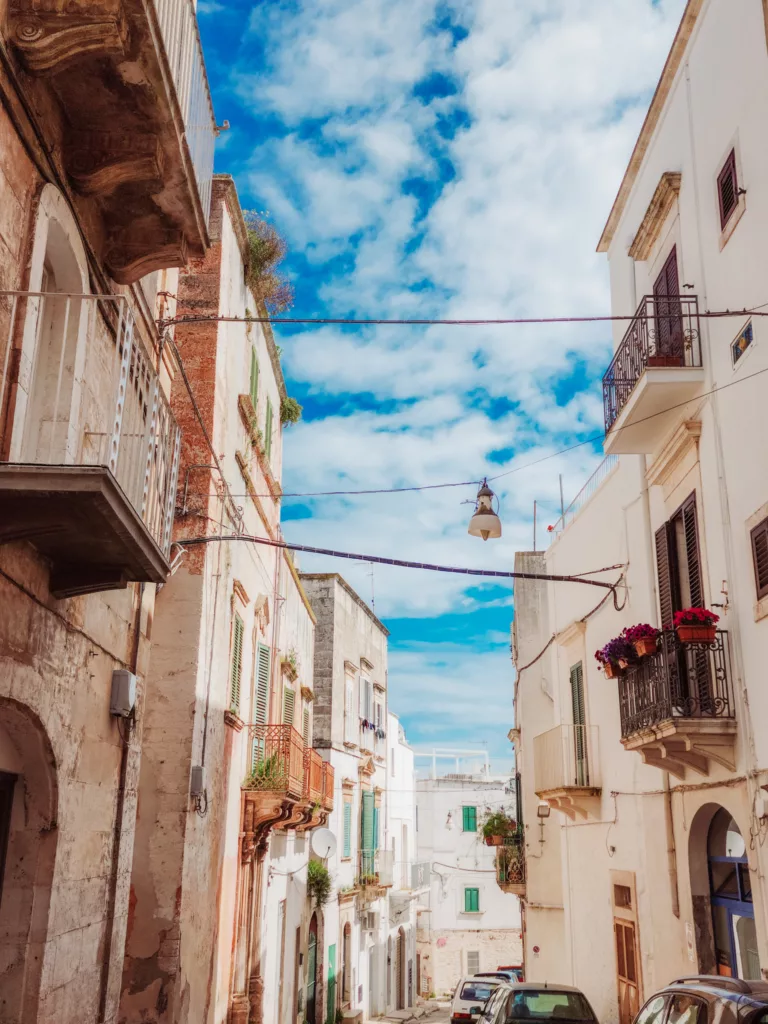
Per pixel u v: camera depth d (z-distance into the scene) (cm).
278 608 1750
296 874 1931
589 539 1622
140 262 721
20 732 579
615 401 1260
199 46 716
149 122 602
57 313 631
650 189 1342
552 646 1850
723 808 1054
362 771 2942
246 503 1446
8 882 589
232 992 1329
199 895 1087
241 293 1374
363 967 2908
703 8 1122
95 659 690
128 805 771
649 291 1325
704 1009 662
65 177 610
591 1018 1170
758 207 956
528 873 1956
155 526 666
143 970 968
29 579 546
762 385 934
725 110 1052
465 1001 2358
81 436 650
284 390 1898
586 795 1518
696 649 1005
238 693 1352
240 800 1376
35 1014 571
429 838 4597
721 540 1037
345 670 2772
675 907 1154
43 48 514
